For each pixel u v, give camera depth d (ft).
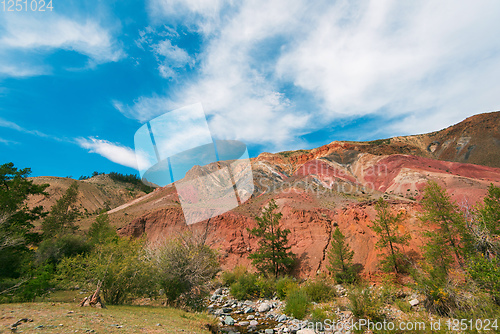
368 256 82.64
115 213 154.30
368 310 33.91
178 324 22.48
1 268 51.19
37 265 57.67
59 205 125.08
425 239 75.72
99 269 32.71
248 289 63.87
